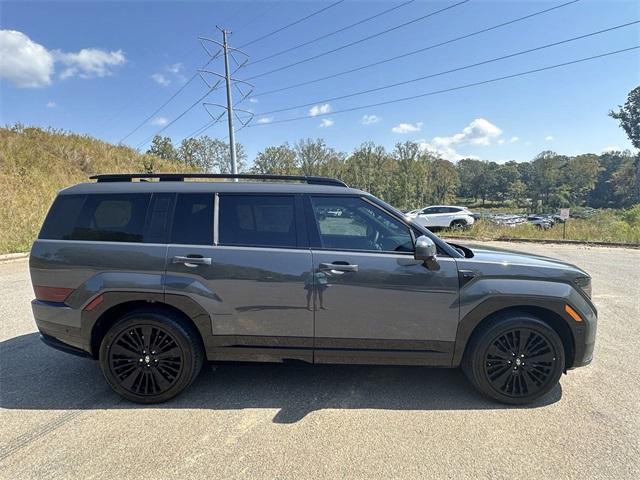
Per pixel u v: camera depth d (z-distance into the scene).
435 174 65.62
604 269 9.55
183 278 3.12
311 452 2.51
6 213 13.35
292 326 3.15
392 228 3.24
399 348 3.18
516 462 2.42
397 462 2.41
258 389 3.39
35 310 3.30
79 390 3.38
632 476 2.29
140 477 2.27
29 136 24.16
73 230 3.28
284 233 3.22
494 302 3.11
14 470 2.33
